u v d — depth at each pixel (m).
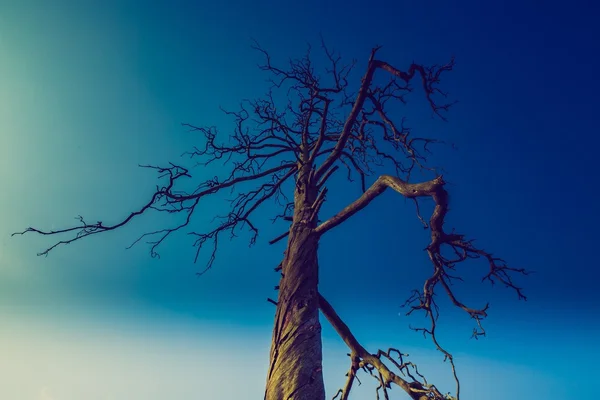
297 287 9.75
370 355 10.10
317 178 11.36
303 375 8.72
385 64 9.83
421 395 8.67
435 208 8.21
